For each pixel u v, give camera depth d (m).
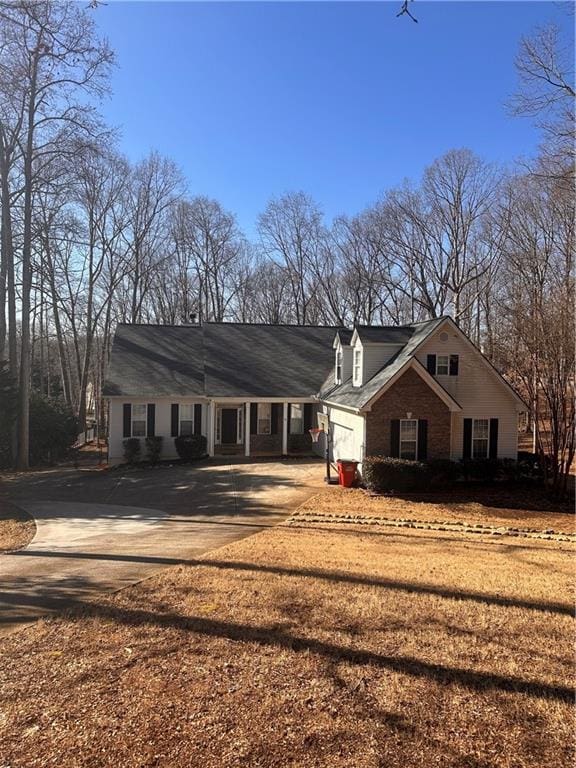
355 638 5.41
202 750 3.62
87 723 3.94
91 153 26.14
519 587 7.26
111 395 23.33
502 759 3.52
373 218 44.50
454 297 40.84
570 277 20.42
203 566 8.36
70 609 6.39
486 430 20.16
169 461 23.66
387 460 17.67
